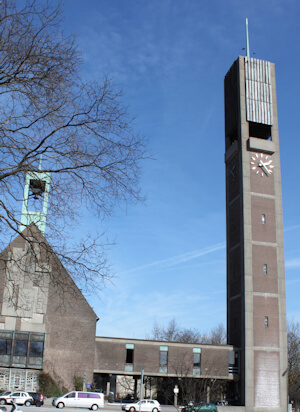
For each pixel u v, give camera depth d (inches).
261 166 3088.1
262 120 3157.0
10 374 2422.5
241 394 2716.5
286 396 2719.0
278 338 2805.1
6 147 537.6
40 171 541.6
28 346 2465.6
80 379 2532.0
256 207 3004.4
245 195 3004.4
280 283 2901.1
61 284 557.9
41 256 551.2
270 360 2753.4
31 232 540.1
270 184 3073.3
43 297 2551.7
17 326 2472.9
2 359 2420.0
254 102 3181.6
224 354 2790.4
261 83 3235.7
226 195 3253.0
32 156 539.5
